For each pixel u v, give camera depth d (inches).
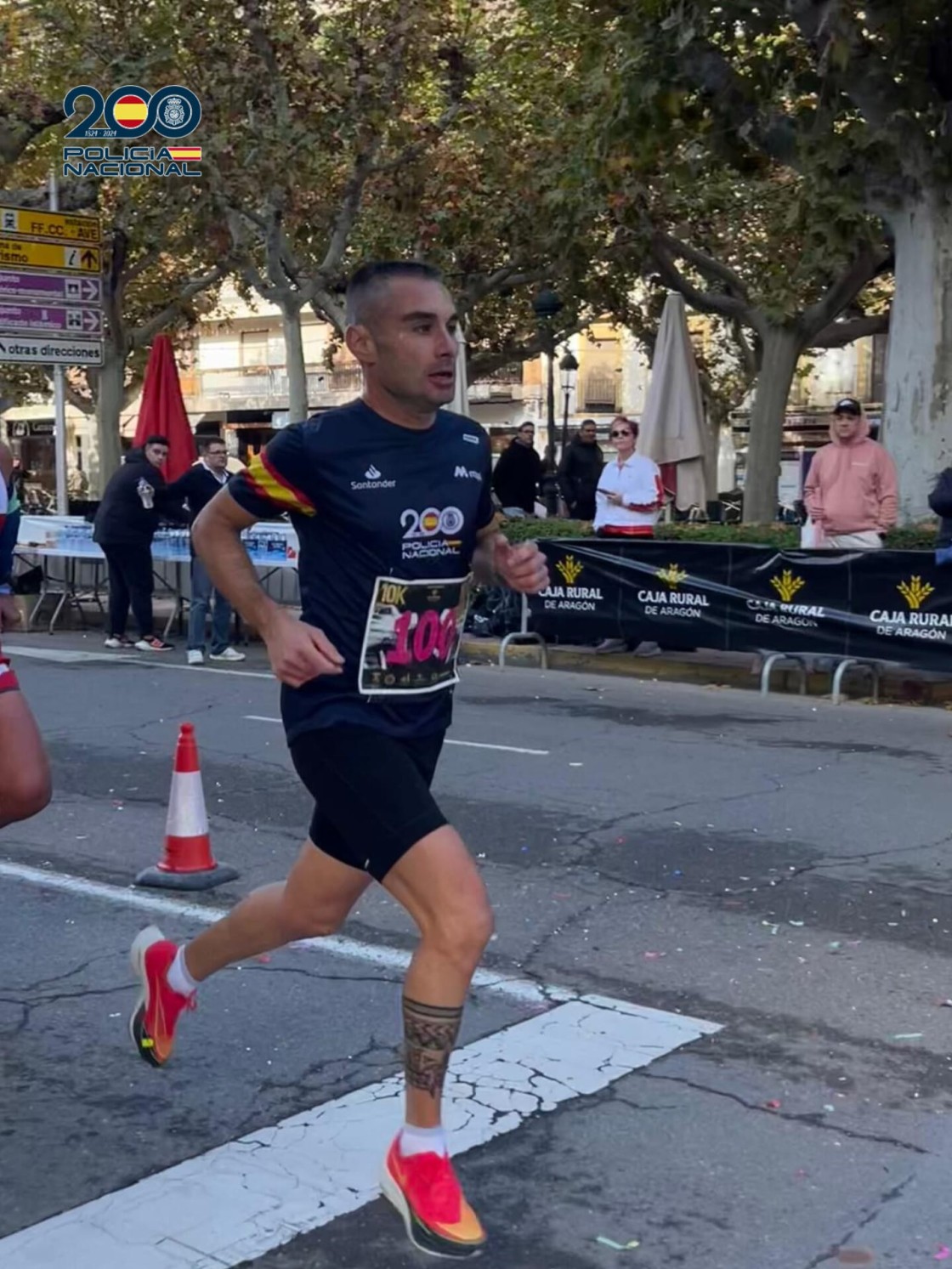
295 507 127.7
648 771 334.3
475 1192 138.7
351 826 126.0
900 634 438.6
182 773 244.4
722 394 1456.7
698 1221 134.0
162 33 653.3
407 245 837.8
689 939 214.7
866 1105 159.2
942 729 396.8
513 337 1121.4
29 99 682.2
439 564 129.2
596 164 597.6
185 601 629.3
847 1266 126.3
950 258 498.0
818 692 472.7
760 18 477.7
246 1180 139.5
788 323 796.0
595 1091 161.3
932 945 213.2
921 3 441.4
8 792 153.4
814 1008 187.8
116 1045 174.2
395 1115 153.9
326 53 653.3
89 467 2078.0
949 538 423.5
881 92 478.6
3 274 696.4
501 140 759.7
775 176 800.9
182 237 842.2
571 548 511.5
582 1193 138.7
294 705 129.6
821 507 477.4
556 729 390.9
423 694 130.3
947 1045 176.6
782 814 291.9
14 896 235.8
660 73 491.5
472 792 311.4
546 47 732.7
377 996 190.2
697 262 819.4
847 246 583.2
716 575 475.8
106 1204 135.2
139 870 251.6
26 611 649.0
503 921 223.0
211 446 552.4
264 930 141.9
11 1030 179.3
